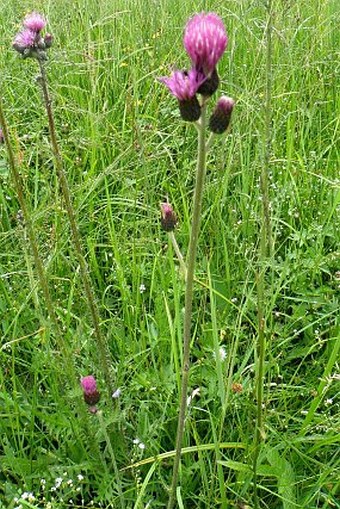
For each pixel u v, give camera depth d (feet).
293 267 3.32
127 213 3.55
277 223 3.48
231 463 2.35
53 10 5.40
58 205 3.41
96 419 2.70
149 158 3.73
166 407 2.70
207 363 2.86
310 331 3.07
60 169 2.35
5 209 3.66
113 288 3.41
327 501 2.36
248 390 2.72
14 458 2.55
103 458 2.55
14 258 3.49
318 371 2.89
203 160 1.73
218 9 5.10
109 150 4.09
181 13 5.43
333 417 2.59
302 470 2.60
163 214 1.88
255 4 3.76
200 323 3.12
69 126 4.39
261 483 2.57
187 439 2.65
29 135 4.23
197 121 1.76
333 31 5.26
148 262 3.44
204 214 3.43
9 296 3.26
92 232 3.59
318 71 4.66
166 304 2.69
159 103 4.46
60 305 3.22
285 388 2.88
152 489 2.59
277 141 4.17
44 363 2.84
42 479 2.55
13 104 4.42
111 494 2.47
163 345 3.03
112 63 4.85
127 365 2.88
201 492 2.55
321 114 4.58
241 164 3.71
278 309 3.30
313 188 3.86
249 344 2.98
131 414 2.72
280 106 4.24
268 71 2.47
